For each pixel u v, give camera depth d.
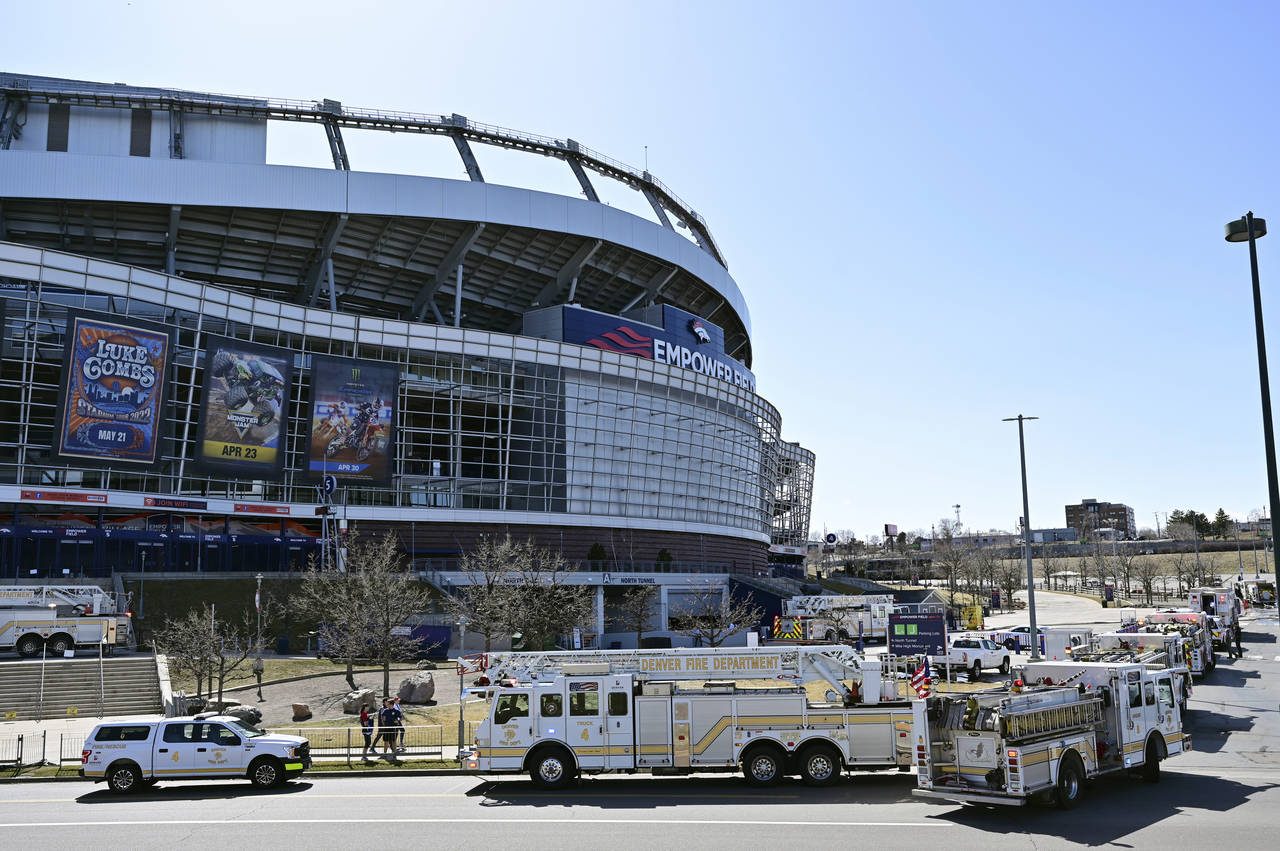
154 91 87.56
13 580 57.31
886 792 21.69
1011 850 15.91
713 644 69.19
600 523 89.88
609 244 98.06
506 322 109.75
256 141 86.06
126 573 60.00
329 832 18.28
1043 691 20.16
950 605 88.06
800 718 22.80
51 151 75.81
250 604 58.53
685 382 98.94
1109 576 160.50
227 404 69.38
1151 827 17.47
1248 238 21.39
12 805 22.67
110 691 41.66
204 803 22.44
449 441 81.12
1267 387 20.83
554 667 24.38
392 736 30.53
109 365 63.97
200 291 69.31
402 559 75.06
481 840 17.30
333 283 86.38
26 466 61.94
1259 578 141.75
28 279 62.03
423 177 85.25
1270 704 35.62
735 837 17.19
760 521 120.81
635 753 23.06
